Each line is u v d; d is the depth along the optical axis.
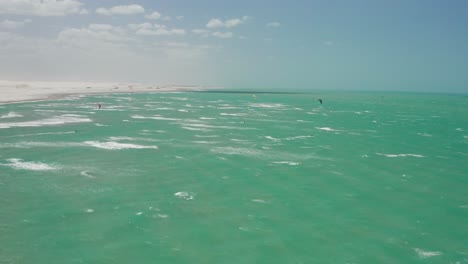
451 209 19.73
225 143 36.81
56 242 14.75
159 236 15.58
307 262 13.88
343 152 33.66
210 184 22.95
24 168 25.27
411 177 25.64
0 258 13.38
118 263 13.36
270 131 46.06
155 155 30.42
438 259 14.45
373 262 14.09
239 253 14.37
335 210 19.17
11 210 17.88
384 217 18.42
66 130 41.75
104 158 28.89
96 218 17.22
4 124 44.38
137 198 20.09
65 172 24.64
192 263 13.51
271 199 20.56
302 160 29.97
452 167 28.67
